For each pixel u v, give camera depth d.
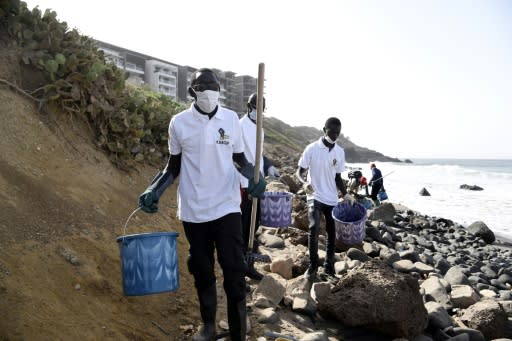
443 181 33.31
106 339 2.76
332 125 5.07
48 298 2.73
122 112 5.62
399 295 3.77
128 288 2.79
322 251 6.10
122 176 5.32
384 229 10.41
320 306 4.14
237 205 3.07
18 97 4.46
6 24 4.83
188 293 3.88
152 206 2.97
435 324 4.14
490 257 9.94
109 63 5.96
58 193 3.85
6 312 2.39
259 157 3.10
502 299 5.80
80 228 3.67
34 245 3.07
